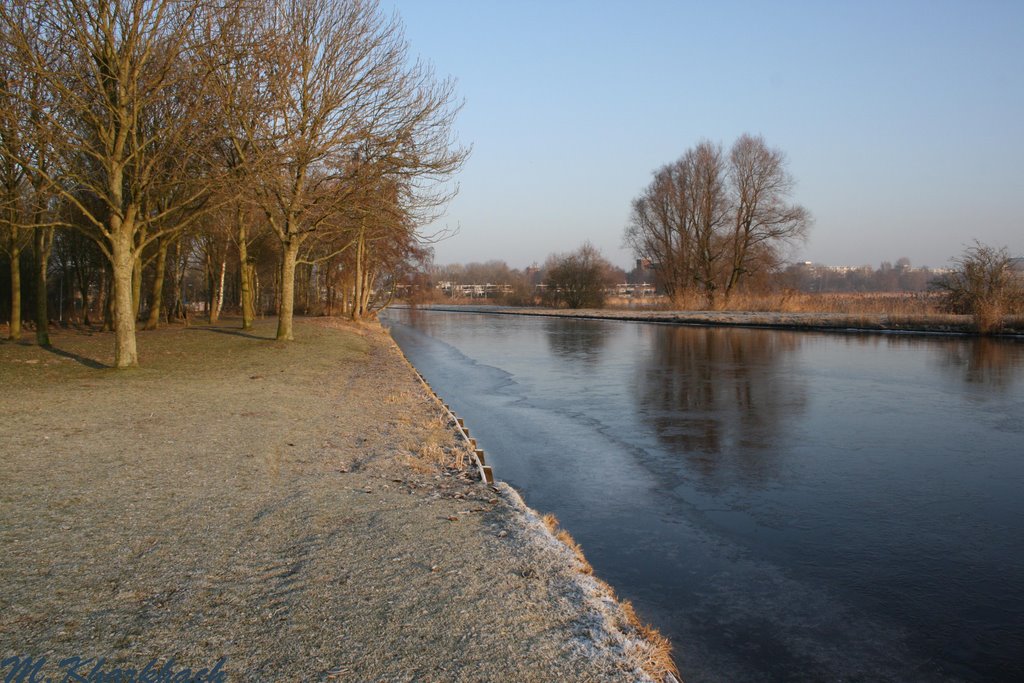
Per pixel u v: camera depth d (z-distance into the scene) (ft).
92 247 93.91
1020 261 110.22
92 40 46.16
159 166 52.11
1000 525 25.43
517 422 45.70
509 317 225.15
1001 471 32.65
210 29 50.47
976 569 21.52
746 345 99.91
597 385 62.95
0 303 108.99
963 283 117.91
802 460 34.99
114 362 53.52
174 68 52.49
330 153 66.74
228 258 126.72
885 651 16.58
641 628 14.64
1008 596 19.63
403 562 16.94
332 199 68.80
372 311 172.04
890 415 46.34
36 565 15.96
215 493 22.07
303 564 16.61
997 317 103.04
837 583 20.52
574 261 261.65
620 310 234.99
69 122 57.06
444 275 475.72
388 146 67.51
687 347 98.89
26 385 41.98
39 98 50.19
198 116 49.60
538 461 35.29
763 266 181.16
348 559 17.02
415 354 97.09
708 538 24.23
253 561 16.71
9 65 49.16
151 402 38.01
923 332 109.40
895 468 33.30
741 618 18.22
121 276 49.29
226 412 36.24
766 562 22.07
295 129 63.82
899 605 19.08
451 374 73.46
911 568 21.61
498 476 32.50
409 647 12.69
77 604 14.10
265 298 182.09
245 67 56.18
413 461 28.09
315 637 12.98
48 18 44.78
